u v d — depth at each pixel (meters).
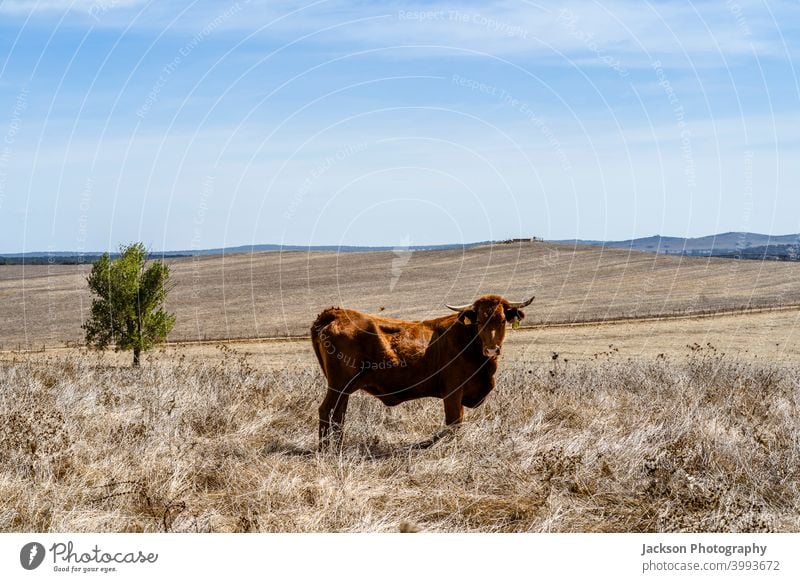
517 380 13.89
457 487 7.99
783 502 7.63
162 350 30.70
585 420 10.64
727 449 8.79
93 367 15.63
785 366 19.47
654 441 9.16
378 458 9.23
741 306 46.62
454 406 10.24
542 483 7.86
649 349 33.31
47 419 9.32
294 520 6.98
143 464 8.06
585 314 45.03
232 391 12.23
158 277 29.86
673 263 62.09
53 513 6.94
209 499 7.65
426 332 10.34
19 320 52.38
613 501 7.65
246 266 68.69
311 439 10.14
